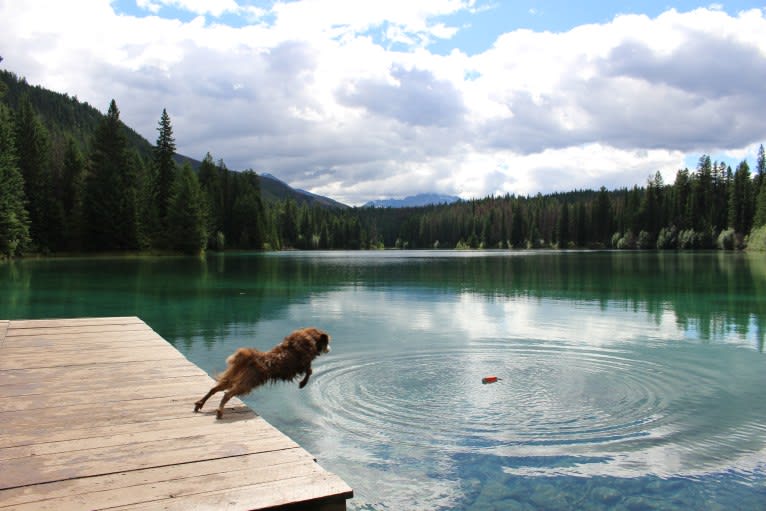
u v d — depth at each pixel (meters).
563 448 6.84
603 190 137.50
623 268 47.72
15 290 27.11
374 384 9.66
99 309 19.97
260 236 111.88
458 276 37.88
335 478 4.25
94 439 5.07
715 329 15.52
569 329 15.42
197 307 20.45
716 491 5.72
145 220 78.31
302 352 6.41
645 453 6.68
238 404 6.25
